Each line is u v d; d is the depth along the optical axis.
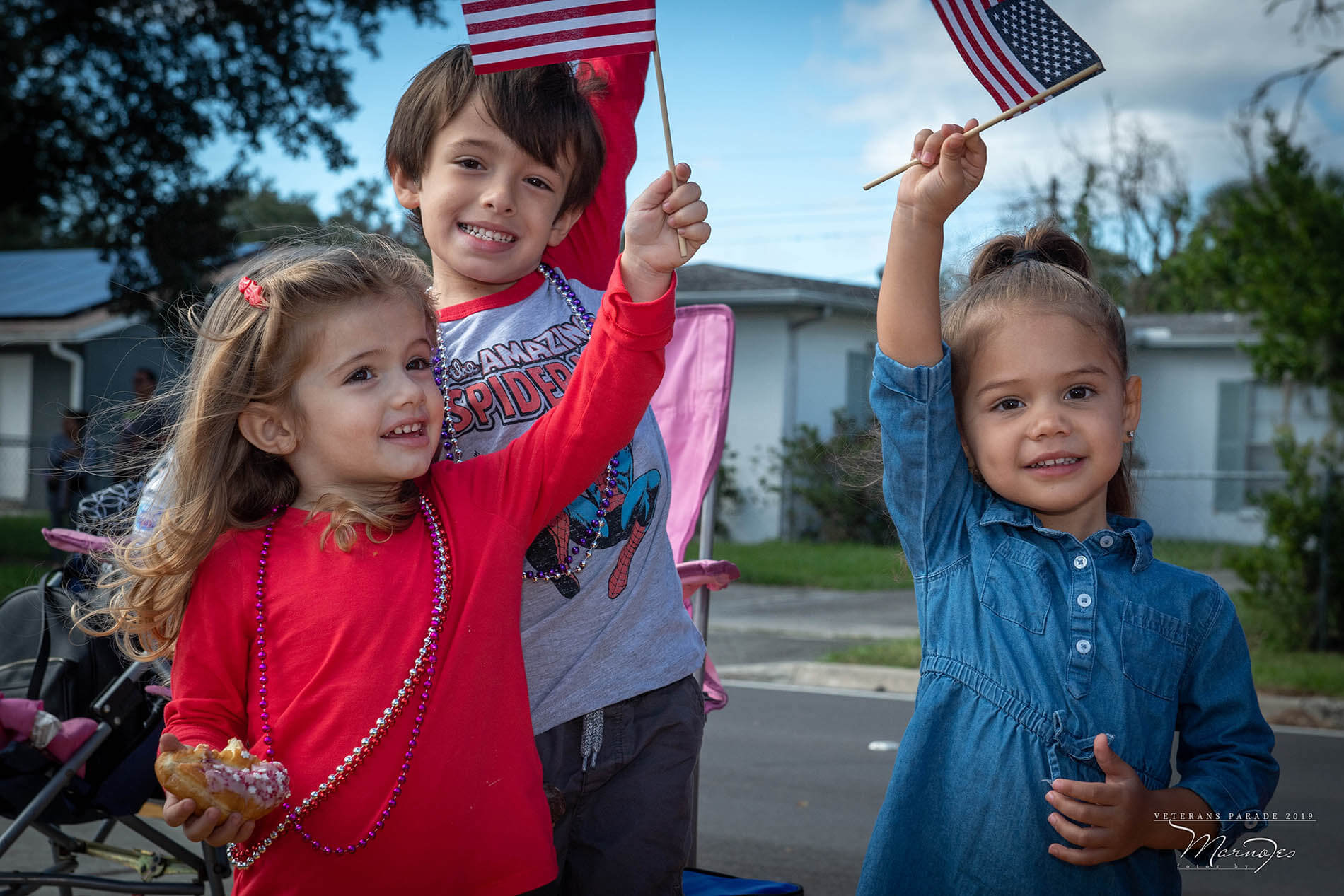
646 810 1.90
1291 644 8.87
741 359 18.91
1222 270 9.79
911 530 1.92
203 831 1.44
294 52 15.72
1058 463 1.79
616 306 1.71
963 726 1.77
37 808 2.45
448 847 1.58
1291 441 9.27
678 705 1.98
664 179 1.70
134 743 2.64
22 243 36.91
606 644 1.92
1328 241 9.27
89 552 2.31
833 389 19.41
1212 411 17.88
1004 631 1.79
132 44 15.41
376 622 1.60
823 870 4.18
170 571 1.67
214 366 1.70
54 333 20.75
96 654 2.68
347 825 1.56
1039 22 1.78
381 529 1.67
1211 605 1.78
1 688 2.68
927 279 1.83
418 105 1.95
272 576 1.64
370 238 1.92
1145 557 1.82
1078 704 1.72
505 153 1.92
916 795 1.78
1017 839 1.69
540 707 1.87
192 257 15.52
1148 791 1.63
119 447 2.01
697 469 2.66
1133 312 26.83
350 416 1.66
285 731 1.58
